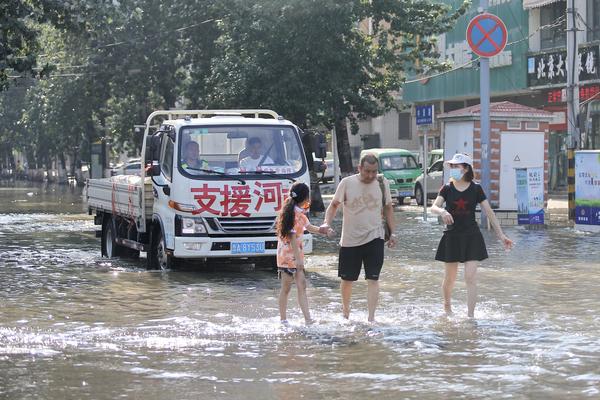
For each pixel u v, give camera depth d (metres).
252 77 42.62
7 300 17.00
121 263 23.66
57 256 25.62
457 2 61.25
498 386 10.10
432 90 65.62
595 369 10.89
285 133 21.03
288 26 41.91
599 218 30.58
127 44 61.03
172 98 63.41
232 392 9.98
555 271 20.55
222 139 20.64
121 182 24.05
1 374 10.91
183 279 20.09
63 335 13.38
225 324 14.29
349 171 44.56
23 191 81.06
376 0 43.53
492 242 27.36
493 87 57.62
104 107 75.94
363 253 14.53
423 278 19.66
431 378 10.52
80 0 36.34
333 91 42.47
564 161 54.50
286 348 12.36
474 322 14.30
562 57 50.75
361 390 10.02
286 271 14.41
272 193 20.44
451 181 15.08
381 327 13.91
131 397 9.84
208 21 55.31
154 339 13.03
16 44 35.59
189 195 20.23
